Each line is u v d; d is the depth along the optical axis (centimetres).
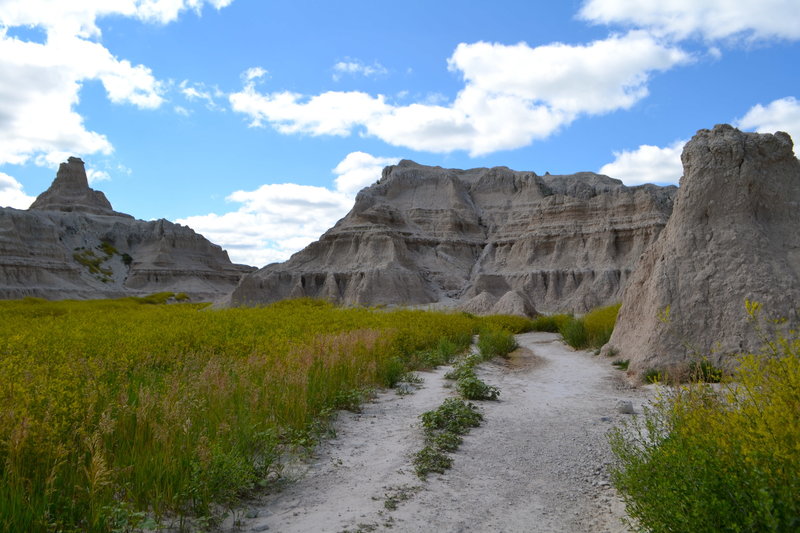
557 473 711
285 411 854
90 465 530
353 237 9950
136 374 1014
